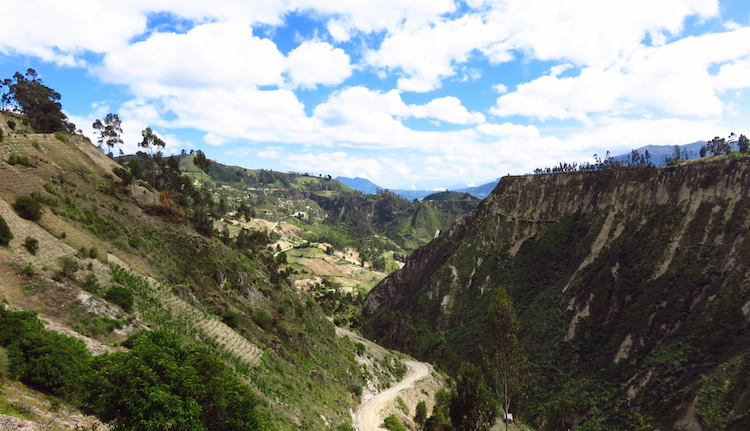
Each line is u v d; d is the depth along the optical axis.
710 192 113.31
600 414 89.19
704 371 82.12
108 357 18.08
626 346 99.94
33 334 21.72
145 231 61.28
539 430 92.25
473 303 153.12
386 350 110.88
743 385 73.31
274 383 41.44
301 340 62.31
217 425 18.98
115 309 34.97
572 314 118.44
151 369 17.56
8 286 29.61
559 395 98.88
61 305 30.80
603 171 154.25
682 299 98.88
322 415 43.38
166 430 16.23
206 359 20.27
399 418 57.94
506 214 175.75
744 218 101.75
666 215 119.94
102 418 16.56
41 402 18.61
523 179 180.75
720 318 88.62
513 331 61.59
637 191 134.62
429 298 162.88
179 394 17.59
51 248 39.03
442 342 132.75
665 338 95.69
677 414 77.44
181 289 48.81
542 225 162.50
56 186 56.84
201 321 44.56
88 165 72.75
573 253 140.50
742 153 119.44
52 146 69.88
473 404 50.03
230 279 64.69
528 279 147.00
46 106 102.81
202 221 75.00
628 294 111.81
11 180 50.59
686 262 105.31
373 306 198.50
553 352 112.00
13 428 14.96
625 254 121.56
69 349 22.22
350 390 61.91
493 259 164.25
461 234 191.62
